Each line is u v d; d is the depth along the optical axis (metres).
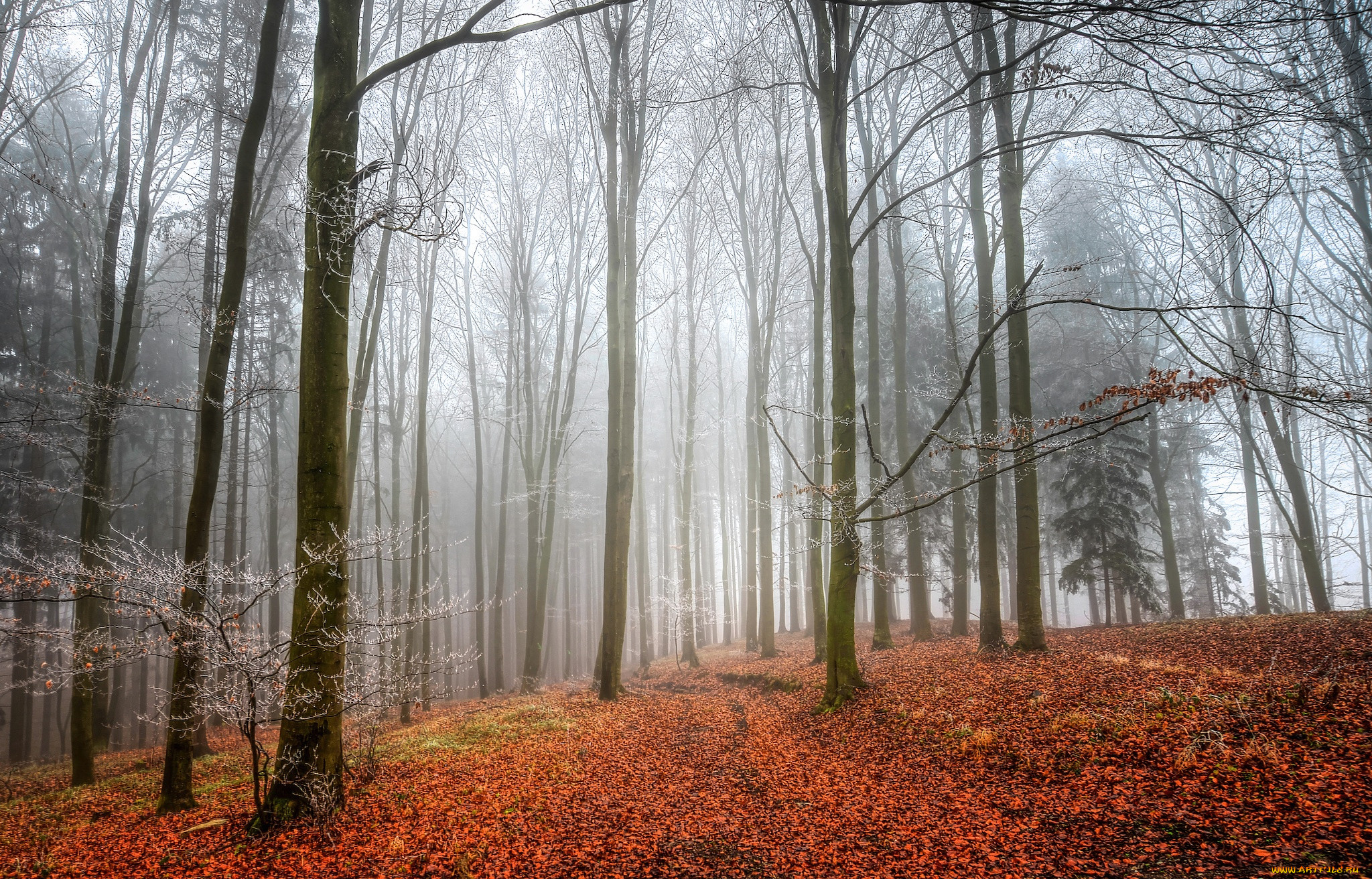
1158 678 9.17
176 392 23.78
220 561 27.56
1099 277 23.83
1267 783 5.76
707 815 7.23
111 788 10.77
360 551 9.21
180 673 8.35
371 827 6.93
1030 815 6.20
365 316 14.56
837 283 12.19
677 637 28.36
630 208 17.67
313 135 7.73
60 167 19.44
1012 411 12.95
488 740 11.20
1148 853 5.14
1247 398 6.04
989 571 13.93
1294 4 6.23
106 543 13.67
